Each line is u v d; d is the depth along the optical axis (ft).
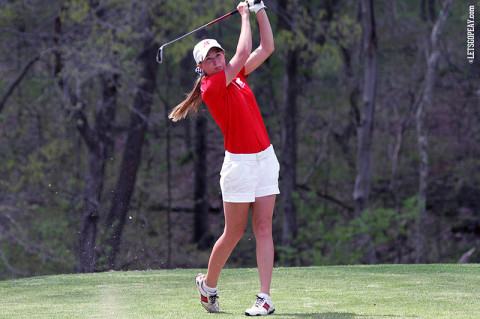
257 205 42.39
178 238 243.60
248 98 42.14
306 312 41.88
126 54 167.32
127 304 46.88
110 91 182.50
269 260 41.86
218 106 41.14
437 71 262.47
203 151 242.37
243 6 44.29
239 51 41.88
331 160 269.64
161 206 239.50
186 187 256.11
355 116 234.38
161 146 249.96
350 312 41.42
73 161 193.26
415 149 273.54
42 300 50.29
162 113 228.63
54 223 175.01
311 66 238.27
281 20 203.82
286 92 210.59
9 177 183.21
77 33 169.27
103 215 176.24
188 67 239.30
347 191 267.59
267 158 42.06
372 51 180.34
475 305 44.16
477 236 242.78
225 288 54.75
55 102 176.24
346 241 180.04
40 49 176.24
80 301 49.39
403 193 264.72
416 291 50.98
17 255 179.63
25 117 189.06
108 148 187.62
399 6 255.91
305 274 62.80
